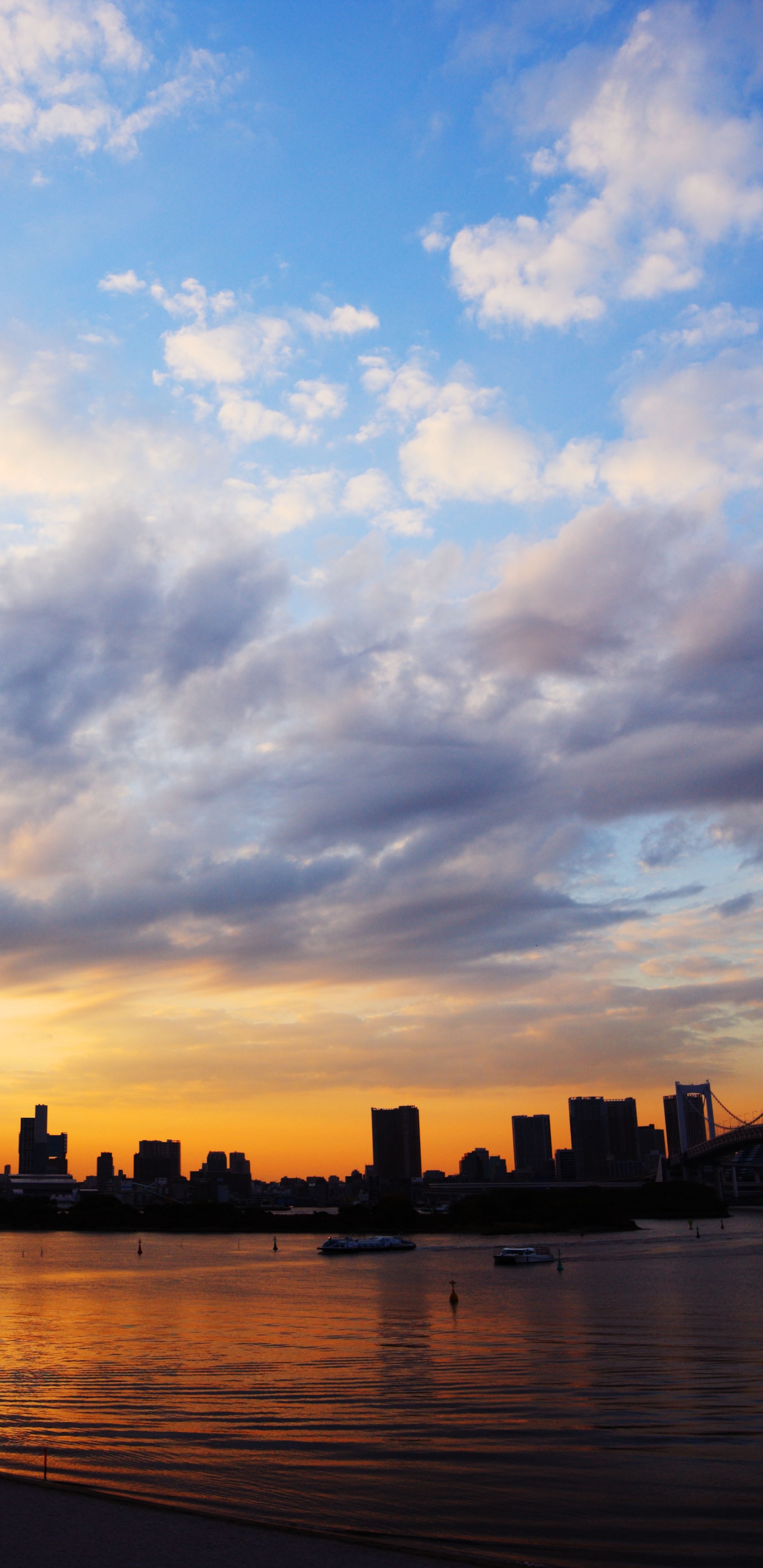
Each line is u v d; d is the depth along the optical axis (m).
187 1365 73.38
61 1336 92.19
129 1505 33.34
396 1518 36.91
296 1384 64.56
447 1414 54.78
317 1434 50.12
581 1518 37.34
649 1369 69.44
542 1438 49.41
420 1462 45.00
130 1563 27.33
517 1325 97.12
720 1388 62.12
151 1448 47.06
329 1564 27.41
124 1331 96.19
